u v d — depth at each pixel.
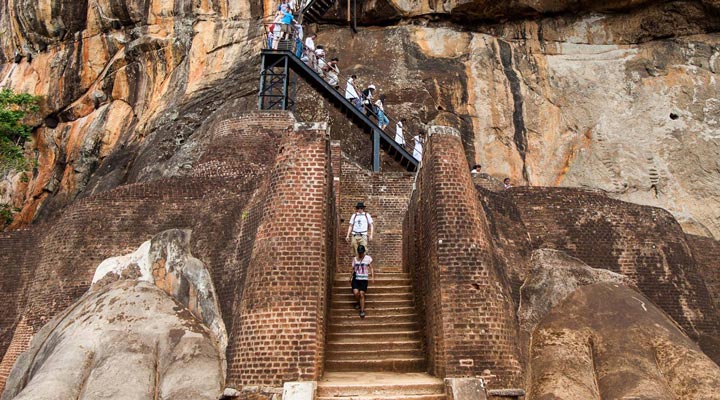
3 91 24.55
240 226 10.72
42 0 29.20
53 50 30.06
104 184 23.28
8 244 14.59
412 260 11.82
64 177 27.05
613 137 23.12
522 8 25.20
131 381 8.37
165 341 9.21
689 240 15.01
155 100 26.72
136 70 27.91
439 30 25.81
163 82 27.36
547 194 13.02
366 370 9.73
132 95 27.75
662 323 9.27
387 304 11.34
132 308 9.73
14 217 27.12
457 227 9.17
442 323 8.73
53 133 28.62
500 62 24.73
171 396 8.35
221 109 22.97
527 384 8.79
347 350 10.10
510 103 23.86
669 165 22.38
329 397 7.95
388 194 17.69
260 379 8.23
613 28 25.20
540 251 11.78
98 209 12.41
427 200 10.03
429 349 9.50
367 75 24.09
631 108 23.67
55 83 29.08
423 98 23.19
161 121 24.56
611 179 22.42
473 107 23.55
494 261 9.41
